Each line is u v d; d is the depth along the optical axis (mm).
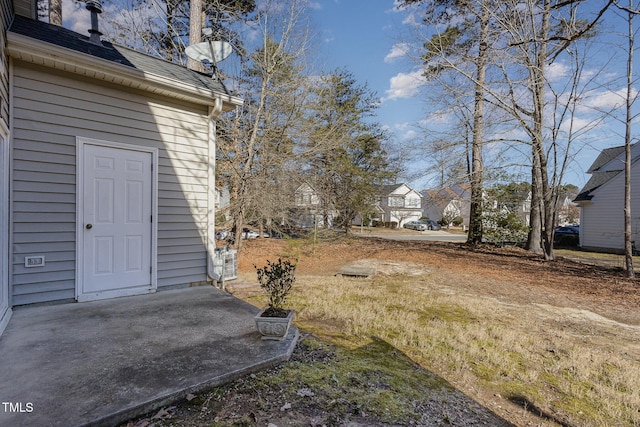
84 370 2293
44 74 3697
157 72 4469
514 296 5879
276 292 3186
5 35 3172
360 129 17203
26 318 3318
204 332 3078
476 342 3588
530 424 2180
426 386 2562
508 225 12891
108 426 1812
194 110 4980
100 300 4051
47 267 3729
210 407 2039
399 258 10164
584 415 2318
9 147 3350
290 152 11750
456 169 10953
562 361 3176
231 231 12266
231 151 11133
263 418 1959
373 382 2529
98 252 4086
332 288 6059
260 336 3016
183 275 4859
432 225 32031
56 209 3779
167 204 4684
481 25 9203
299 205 13117
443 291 6145
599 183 15922
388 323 4047
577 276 7648
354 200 16750
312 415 2025
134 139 4367
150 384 2141
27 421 1726
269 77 11039
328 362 2807
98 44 4336
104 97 4117
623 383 2781
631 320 4668
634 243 13781
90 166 4023
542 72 8328
